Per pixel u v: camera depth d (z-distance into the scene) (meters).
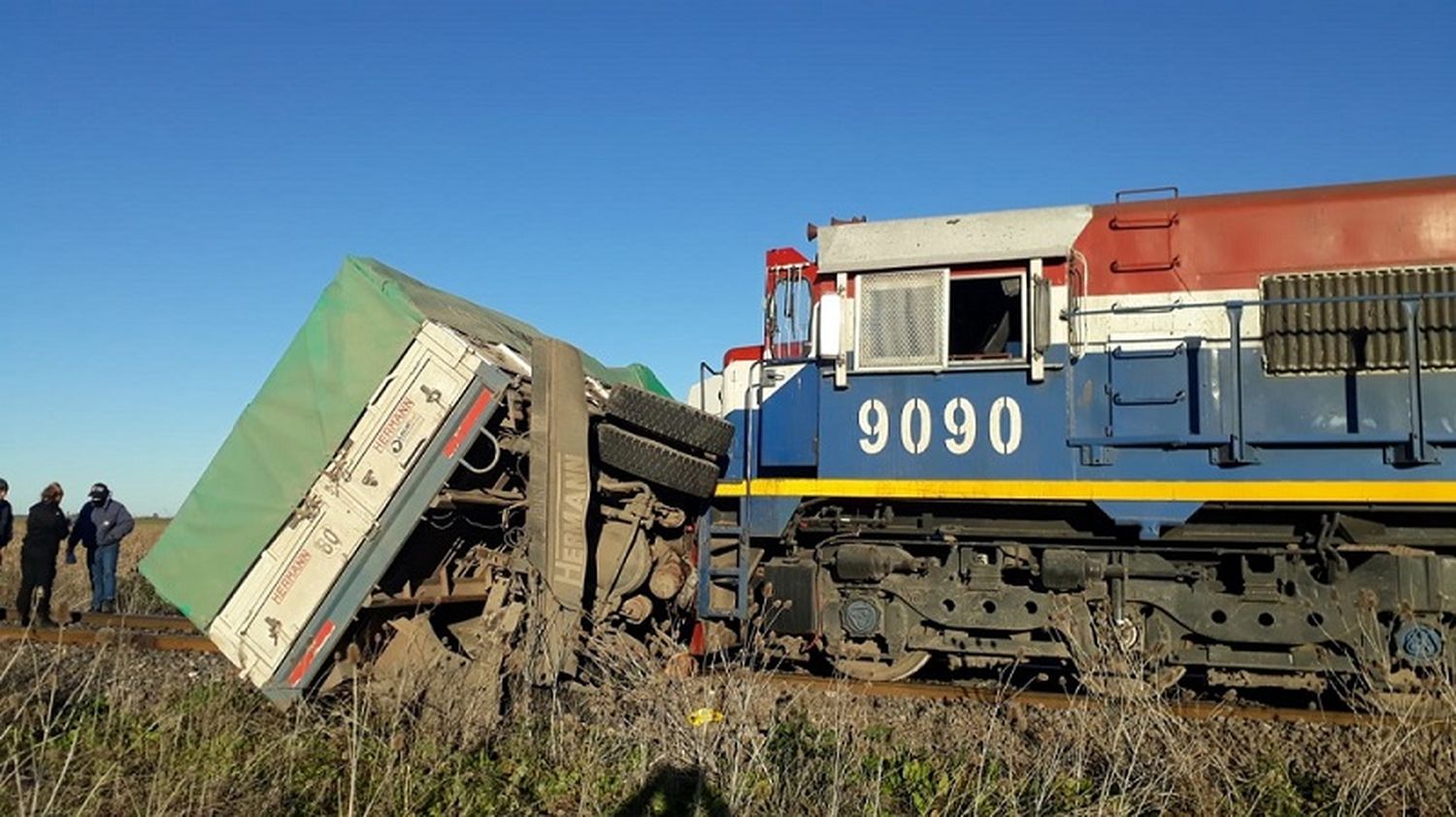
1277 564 8.16
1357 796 5.65
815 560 9.24
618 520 8.53
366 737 6.61
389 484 7.18
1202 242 8.45
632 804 5.72
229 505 7.43
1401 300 7.75
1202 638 8.38
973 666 9.05
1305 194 8.33
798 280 9.77
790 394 9.50
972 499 8.65
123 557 20.72
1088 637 8.43
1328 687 8.22
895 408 8.98
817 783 5.98
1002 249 8.70
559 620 7.43
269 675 7.16
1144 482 8.20
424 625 7.67
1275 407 8.06
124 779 5.77
